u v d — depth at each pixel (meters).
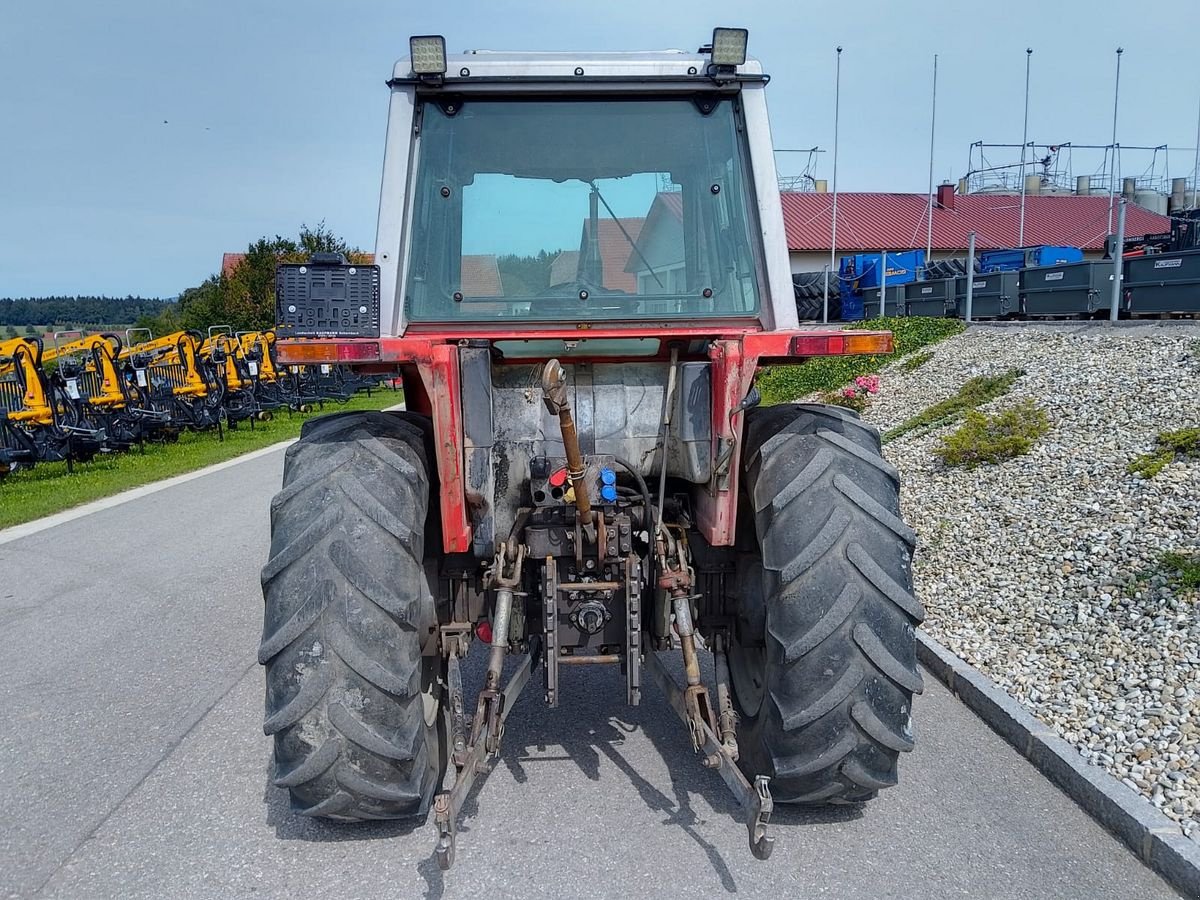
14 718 4.36
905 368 13.73
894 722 2.91
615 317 3.39
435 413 2.87
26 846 3.23
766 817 2.49
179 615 5.96
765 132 3.41
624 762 3.74
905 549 2.99
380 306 3.22
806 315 27.75
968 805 3.38
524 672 3.29
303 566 2.86
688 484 3.48
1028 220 39.94
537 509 3.25
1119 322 11.60
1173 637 4.27
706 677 4.58
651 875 2.96
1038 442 7.76
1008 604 5.08
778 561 2.96
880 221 39.75
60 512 9.62
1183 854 2.87
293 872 3.03
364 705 2.83
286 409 22.22
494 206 3.39
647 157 3.42
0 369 11.83
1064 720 3.85
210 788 3.63
